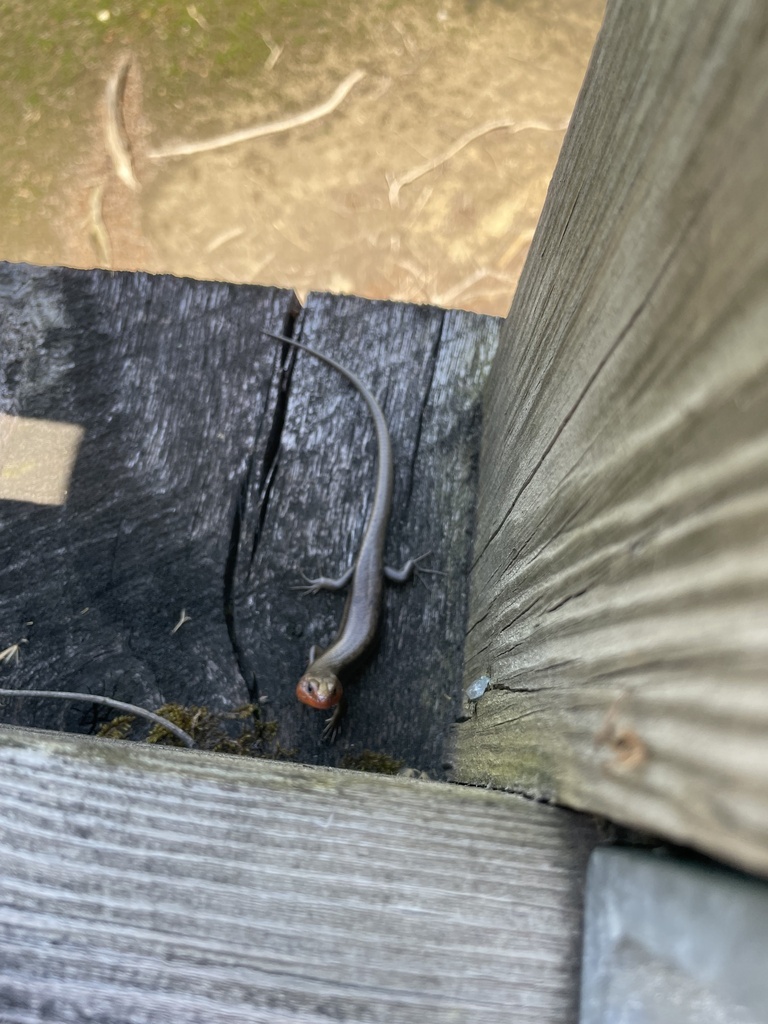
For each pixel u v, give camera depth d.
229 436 0.24
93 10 0.66
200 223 0.63
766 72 0.06
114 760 0.12
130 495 0.23
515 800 0.11
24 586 0.22
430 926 0.10
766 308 0.06
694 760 0.06
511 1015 0.10
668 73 0.09
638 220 0.09
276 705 0.21
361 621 0.22
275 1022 0.10
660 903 0.09
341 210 0.63
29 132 0.64
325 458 0.24
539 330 0.16
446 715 0.21
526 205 0.64
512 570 0.16
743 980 0.08
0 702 0.21
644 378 0.09
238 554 0.23
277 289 0.25
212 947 0.10
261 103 0.65
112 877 0.11
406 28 0.67
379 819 0.11
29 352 0.24
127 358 0.24
